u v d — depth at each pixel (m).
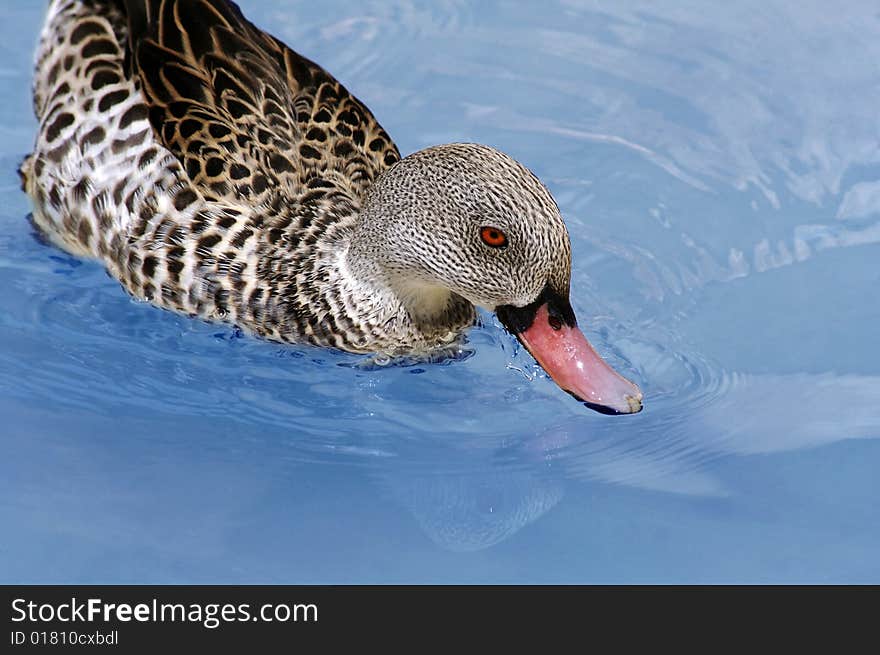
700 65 13.16
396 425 9.73
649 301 10.82
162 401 9.82
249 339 10.24
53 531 8.57
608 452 9.43
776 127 12.51
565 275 9.22
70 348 10.20
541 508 8.91
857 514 8.80
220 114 9.99
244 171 9.94
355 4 13.73
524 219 9.05
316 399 9.96
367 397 10.01
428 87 12.89
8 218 11.22
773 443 9.38
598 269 11.14
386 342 10.20
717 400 9.81
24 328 10.35
